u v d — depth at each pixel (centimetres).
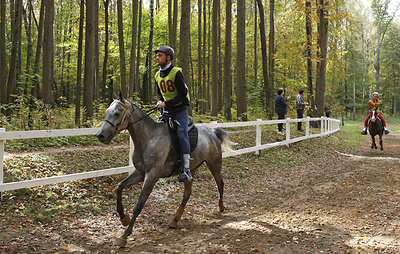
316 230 502
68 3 2238
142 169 482
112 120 449
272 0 2317
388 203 638
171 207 639
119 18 1734
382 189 751
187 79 1396
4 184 521
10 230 459
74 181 666
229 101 1806
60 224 509
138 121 476
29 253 403
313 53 1972
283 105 1396
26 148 880
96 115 1462
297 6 1947
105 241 457
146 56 2889
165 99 520
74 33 2580
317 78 2116
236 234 489
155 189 727
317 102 2119
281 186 835
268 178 915
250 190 791
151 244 450
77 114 1373
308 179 910
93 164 772
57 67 3095
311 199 696
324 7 1911
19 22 1777
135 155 487
